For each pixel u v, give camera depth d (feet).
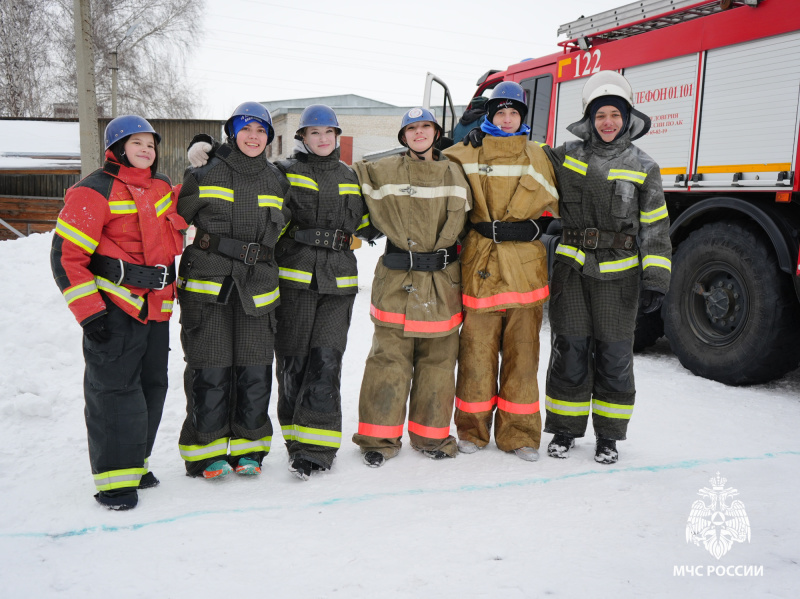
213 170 10.51
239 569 7.77
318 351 11.21
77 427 12.96
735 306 17.37
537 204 11.89
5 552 8.11
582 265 11.87
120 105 102.12
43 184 44.93
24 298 19.33
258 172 10.71
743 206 16.75
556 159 12.29
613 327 11.83
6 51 95.35
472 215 12.19
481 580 7.57
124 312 9.62
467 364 12.25
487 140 11.93
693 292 18.24
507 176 11.93
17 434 12.52
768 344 16.26
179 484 10.56
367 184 11.70
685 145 18.42
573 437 12.29
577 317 12.07
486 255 11.93
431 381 11.94
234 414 10.91
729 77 17.26
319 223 11.31
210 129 61.46
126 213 9.64
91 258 9.60
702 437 13.16
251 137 10.48
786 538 8.73
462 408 12.37
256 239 10.69
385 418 11.73
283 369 11.54
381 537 8.63
